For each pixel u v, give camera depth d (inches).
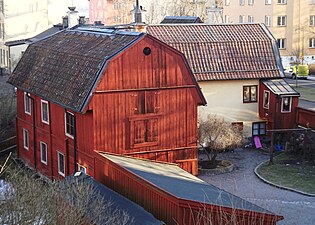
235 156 1256.8
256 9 2827.3
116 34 1037.2
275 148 1299.2
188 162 1029.8
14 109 1417.3
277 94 1289.4
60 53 1112.8
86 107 923.4
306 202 950.4
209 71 1305.4
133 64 958.4
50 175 1116.5
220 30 1390.3
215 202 688.4
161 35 1321.4
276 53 1376.7
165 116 999.6
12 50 2116.1
